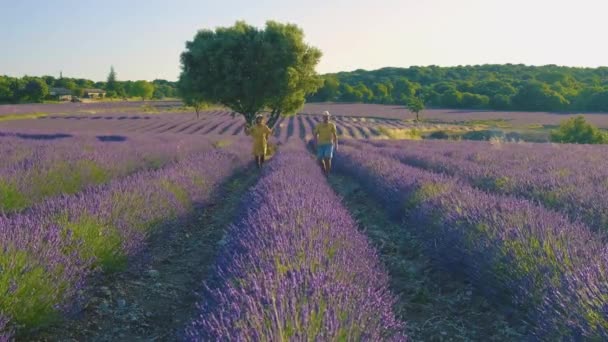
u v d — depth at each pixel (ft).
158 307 15.58
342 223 19.33
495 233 16.75
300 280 11.43
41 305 12.63
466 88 476.54
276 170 36.68
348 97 486.38
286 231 16.16
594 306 10.83
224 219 28.96
